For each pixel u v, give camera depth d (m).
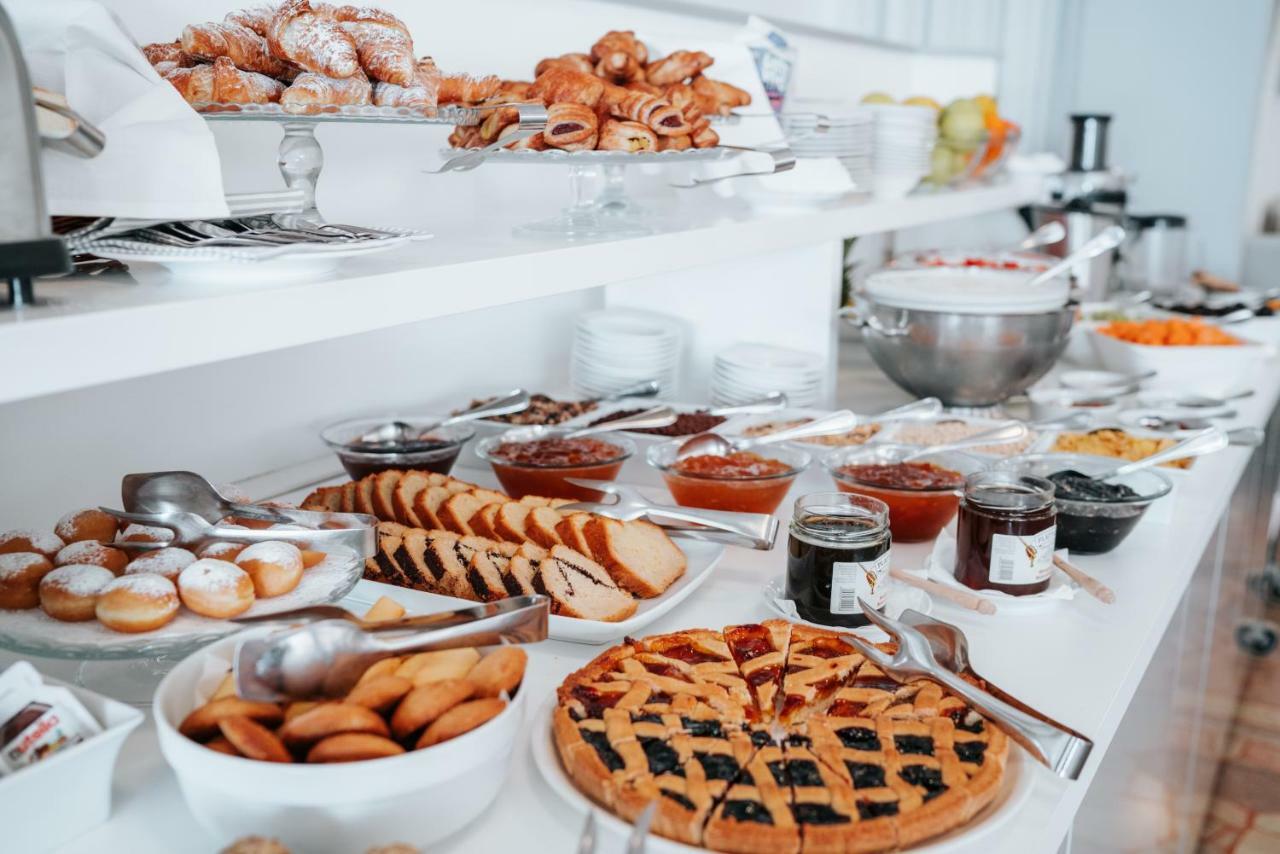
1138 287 3.36
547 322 2.05
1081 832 1.04
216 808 0.70
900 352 1.88
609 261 1.21
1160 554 1.33
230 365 1.42
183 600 0.87
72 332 0.68
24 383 0.66
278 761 0.69
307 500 1.28
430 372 1.77
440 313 0.97
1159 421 1.80
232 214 0.86
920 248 3.39
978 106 2.46
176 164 0.82
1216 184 3.82
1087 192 3.08
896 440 1.62
